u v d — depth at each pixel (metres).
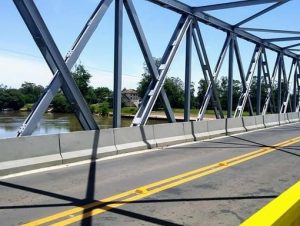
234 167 10.18
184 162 10.92
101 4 12.55
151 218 5.82
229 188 7.79
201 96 55.28
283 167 10.24
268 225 1.79
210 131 18.39
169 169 9.80
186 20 17.03
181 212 6.14
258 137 18.41
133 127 13.52
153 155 12.32
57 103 69.19
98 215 5.95
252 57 25.33
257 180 8.59
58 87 11.23
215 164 10.60
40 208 6.28
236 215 6.02
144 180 8.46
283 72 31.08
